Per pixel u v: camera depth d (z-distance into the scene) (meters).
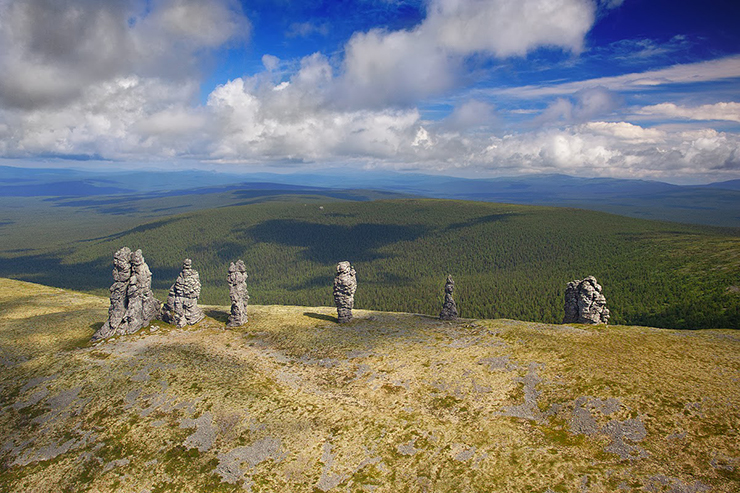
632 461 38.16
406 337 80.38
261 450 45.47
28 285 134.50
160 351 73.50
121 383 60.94
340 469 42.12
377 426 49.28
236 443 46.72
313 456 44.25
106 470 43.09
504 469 39.66
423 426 48.81
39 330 84.19
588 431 43.75
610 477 36.50
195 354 72.62
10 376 64.19
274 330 87.94
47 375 64.25
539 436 44.47
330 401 56.34
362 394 58.38
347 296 93.44
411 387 59.09
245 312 93.25
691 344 62.84
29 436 49.47
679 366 54.28
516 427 46.69
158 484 40.94
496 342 72.31
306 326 90.75
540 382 55.56
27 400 57.22
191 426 49.97
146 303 87.56
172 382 60.94
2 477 42.72
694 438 39.59
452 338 77.56
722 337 66.00
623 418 44.34
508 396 53.62
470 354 68.19
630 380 51.50
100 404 55.38
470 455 42.53
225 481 41.03
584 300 85.06
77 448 46.78
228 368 67.06
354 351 74.38
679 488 34.06
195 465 43.38
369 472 41.41
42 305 105.19
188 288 89.38
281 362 71.00
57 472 43.09
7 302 107.06
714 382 48.88
